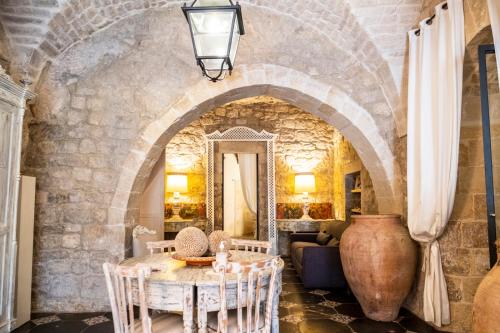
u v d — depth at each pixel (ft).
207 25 7.39
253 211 23.26
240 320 6.73
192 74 13.55
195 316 7.59
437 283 10.50
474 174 10.59
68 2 11.25
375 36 12.35
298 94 13.94
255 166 23.56
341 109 13.61
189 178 22.82
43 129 13.01
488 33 8.90
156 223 15.47
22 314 11.12
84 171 13.05
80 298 12.57
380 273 11.03
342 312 12.28
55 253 12.70
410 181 11.27
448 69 9.66
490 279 6.82
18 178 10.48
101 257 12.75
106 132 13.25
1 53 11.49
